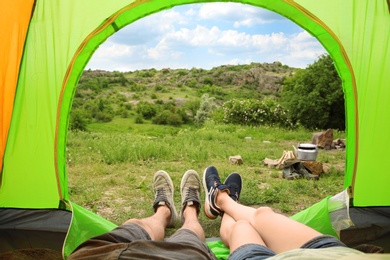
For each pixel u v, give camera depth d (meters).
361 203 2.52
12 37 2.25
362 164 2.49
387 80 2.42
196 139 6.76
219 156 5.32
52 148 2.44
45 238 2.35
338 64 2.47
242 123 9.17
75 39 2.36
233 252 1.48
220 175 4.23
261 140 7.05
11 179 2.44
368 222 2.47
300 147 4.36
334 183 3.99
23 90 2.38
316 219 2.44
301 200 3.47
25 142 2.43
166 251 1.42
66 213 2.46
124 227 1.71
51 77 2.38
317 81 9.11
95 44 2.41
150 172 4.45
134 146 5.39
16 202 2.47
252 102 9.59
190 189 2.69
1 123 2.31
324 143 6.16
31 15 2.31
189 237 1.67
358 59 2.40
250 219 1.77
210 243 2.30
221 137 7.10
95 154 5.27
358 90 2.43
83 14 2.34
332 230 2.39
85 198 3.50
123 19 2.40
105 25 2.35
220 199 2.43
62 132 2.47
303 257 1.09
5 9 2.20
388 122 2.46
